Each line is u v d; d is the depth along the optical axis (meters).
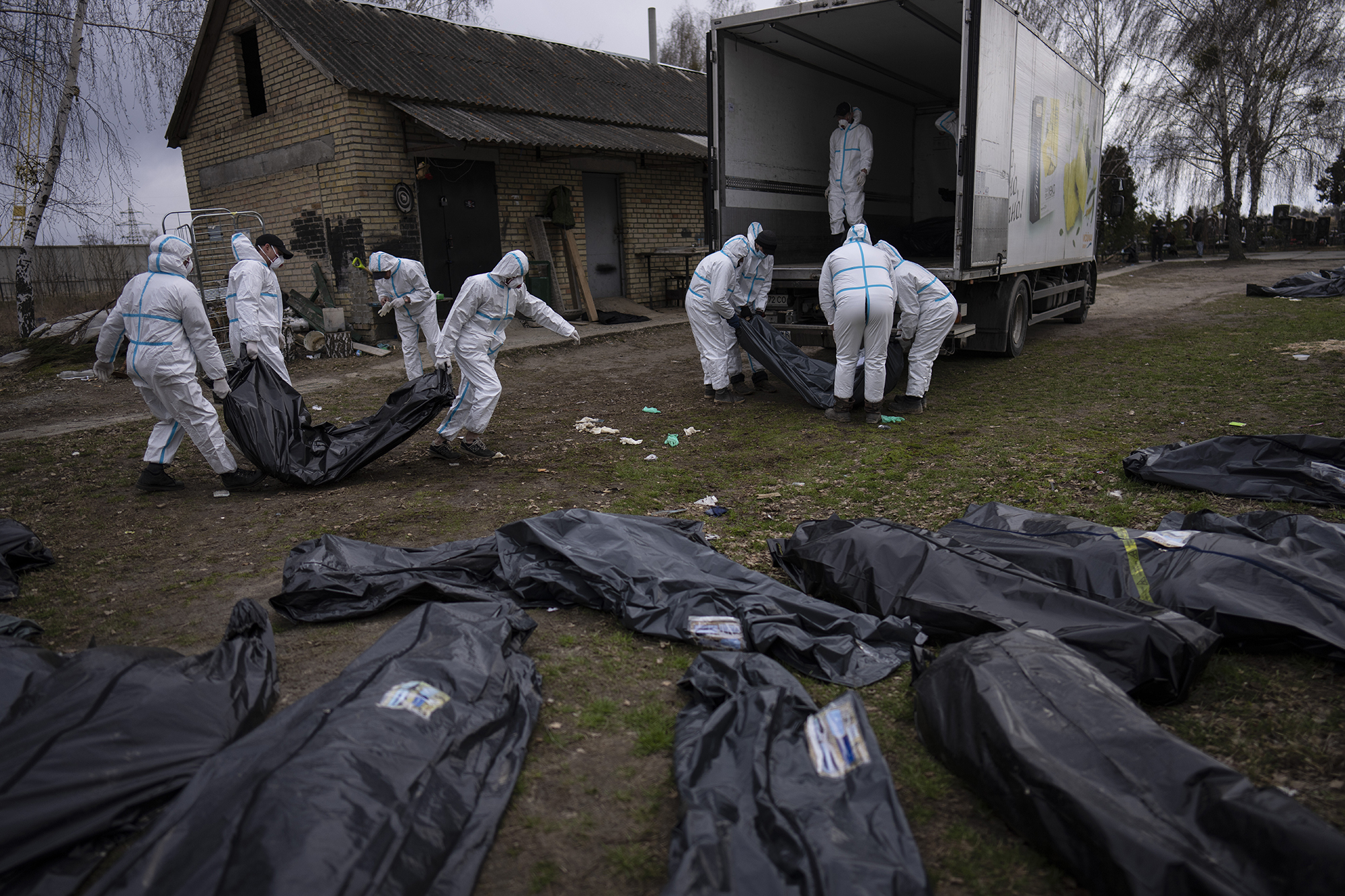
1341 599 2.96
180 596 3.86
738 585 3.52
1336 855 1.68
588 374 9.98
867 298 6.59
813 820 2.00
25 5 12.32
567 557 3.65
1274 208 40.44
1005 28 8.05
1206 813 1.87
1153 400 7.38
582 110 13.94
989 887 2.01
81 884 1.99
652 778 2.46
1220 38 26.55
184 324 5.23
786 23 8.59
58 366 10.74
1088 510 4.59
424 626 2.91
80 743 2.23
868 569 3.43
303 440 5.62
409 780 2.10
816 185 10.53
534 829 2.24
